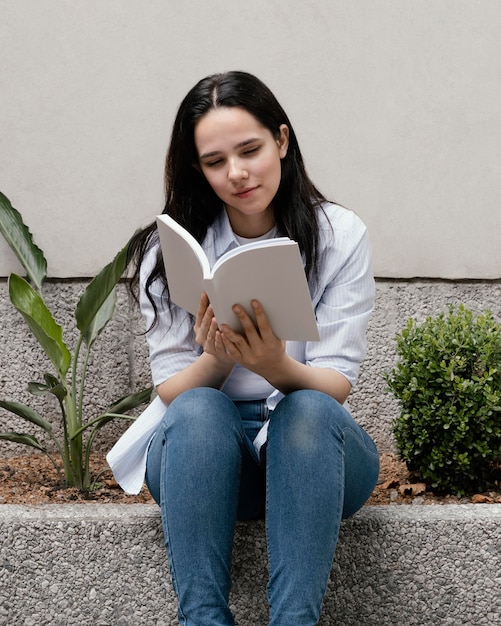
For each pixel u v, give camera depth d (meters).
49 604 2.44
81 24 3.30
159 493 2.22
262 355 2.02
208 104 2.12
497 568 2.46
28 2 3.30
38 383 2.97
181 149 2.21
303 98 3.30
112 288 2.80
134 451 2.31
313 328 1.93
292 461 1.99
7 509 2.51
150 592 2.43
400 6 3.29
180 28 3.30
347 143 3.31
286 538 1.99
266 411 2.34
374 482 2.29
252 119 2.11
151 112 3.31
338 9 3.29
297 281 1.86
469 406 2.67
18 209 3.32
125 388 3.29
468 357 2.73
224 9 3.29
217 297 1.91
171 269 2.08
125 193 3.32
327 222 2.32
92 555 2.45
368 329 3.30
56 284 3.31
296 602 1.96
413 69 3.30
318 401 2.04
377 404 3.29
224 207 2.35
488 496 2.76
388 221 3.32
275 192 2.16
